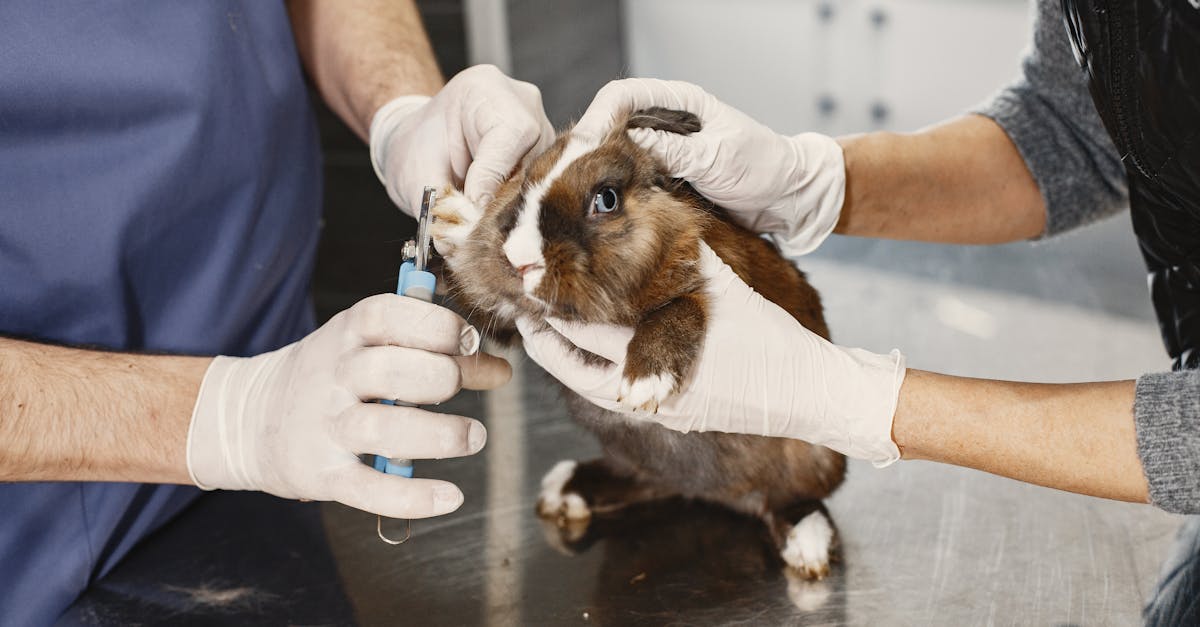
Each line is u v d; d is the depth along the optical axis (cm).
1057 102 224
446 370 168
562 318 175
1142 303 338
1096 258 379
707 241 188
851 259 385
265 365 187
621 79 196
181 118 208
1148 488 159
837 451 194
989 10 400
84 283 201
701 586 187
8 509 191
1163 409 159
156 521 215
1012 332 310
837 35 442
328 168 477
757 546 201
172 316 221
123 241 203
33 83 190
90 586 200
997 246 390
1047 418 168
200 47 211
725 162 189
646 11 467
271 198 237
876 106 445
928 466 229
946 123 239
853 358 185
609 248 167
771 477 204
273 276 244
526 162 189
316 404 172
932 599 179
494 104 198
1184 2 150
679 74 482
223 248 225
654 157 182
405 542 206
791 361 180
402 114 236
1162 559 190
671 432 200
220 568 202
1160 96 159
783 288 203
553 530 209
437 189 193
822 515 199
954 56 416
